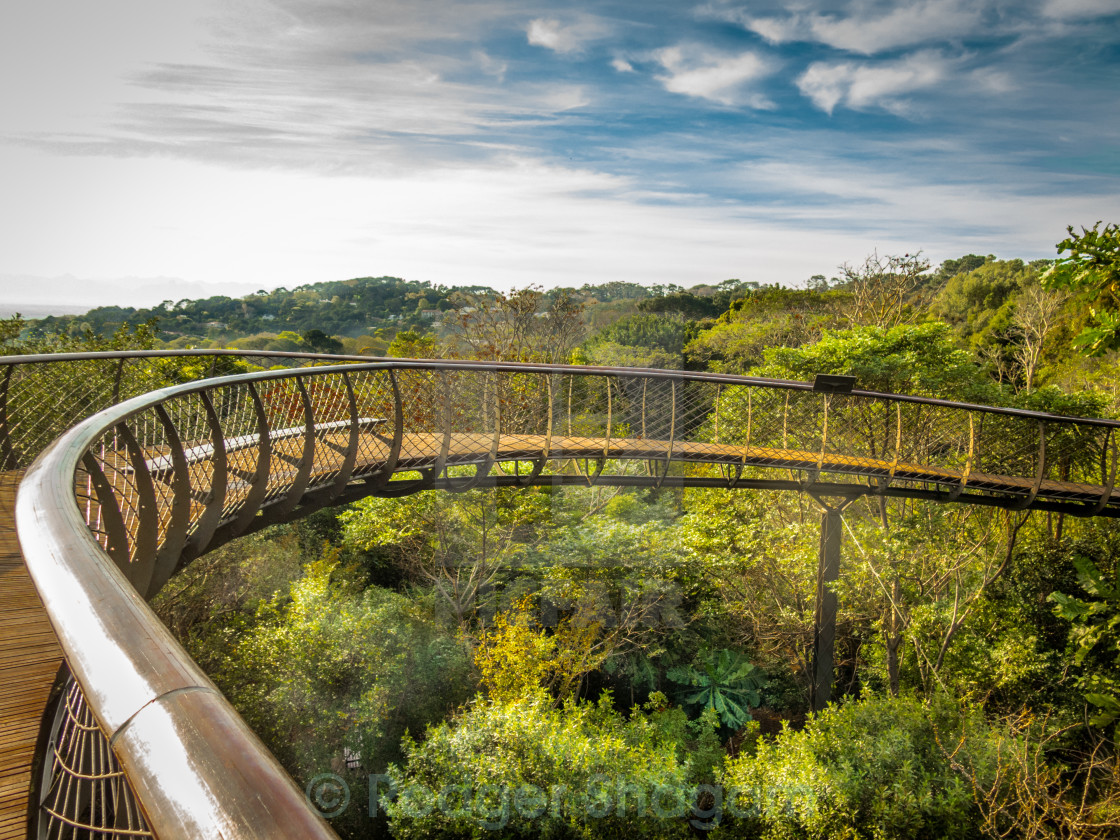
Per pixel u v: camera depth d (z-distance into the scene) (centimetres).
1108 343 815
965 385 1459
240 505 508
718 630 1414
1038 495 962
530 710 920
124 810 109
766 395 1277
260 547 1506
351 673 1131
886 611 1375
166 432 389
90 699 56
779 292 2861
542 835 855
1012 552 1502
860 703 1201
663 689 1258
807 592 1405
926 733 1082
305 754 1066
